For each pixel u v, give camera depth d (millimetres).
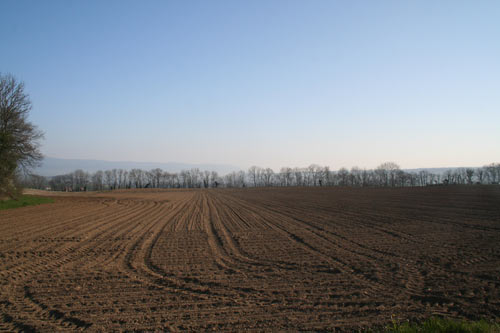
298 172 158000
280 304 7355
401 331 5508
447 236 15391
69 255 12414
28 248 13680
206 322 6449
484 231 16500
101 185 144375
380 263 10773
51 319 6660
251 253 12648
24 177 35719
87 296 7961
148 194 75500
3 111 31609
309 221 22281
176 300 7660
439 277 9148
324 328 6145
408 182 130750
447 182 110625
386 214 25250
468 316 6578
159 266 10781
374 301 7457
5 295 8086
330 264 10781
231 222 22750
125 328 6215
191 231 18625
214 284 8836
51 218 24688
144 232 18172
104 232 18047
